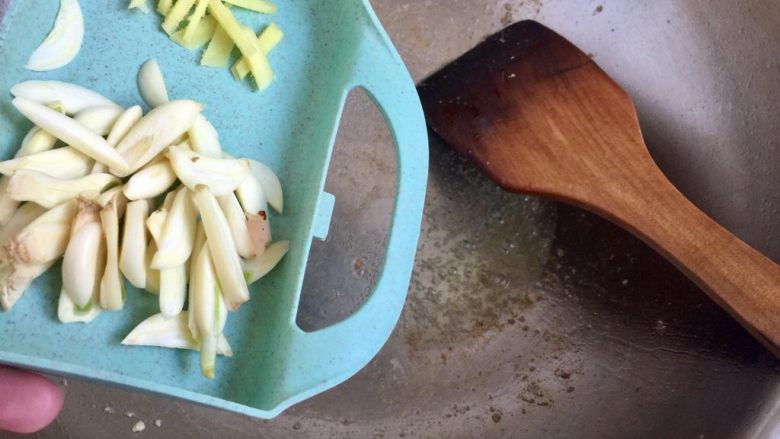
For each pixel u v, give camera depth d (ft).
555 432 2.10
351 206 2.25
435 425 2.15
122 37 1.73
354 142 2.28
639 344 2.14
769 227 2.10
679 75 2.27
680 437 1.96
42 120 1.49
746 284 1.77
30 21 1.56
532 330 2.24
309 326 2.15
